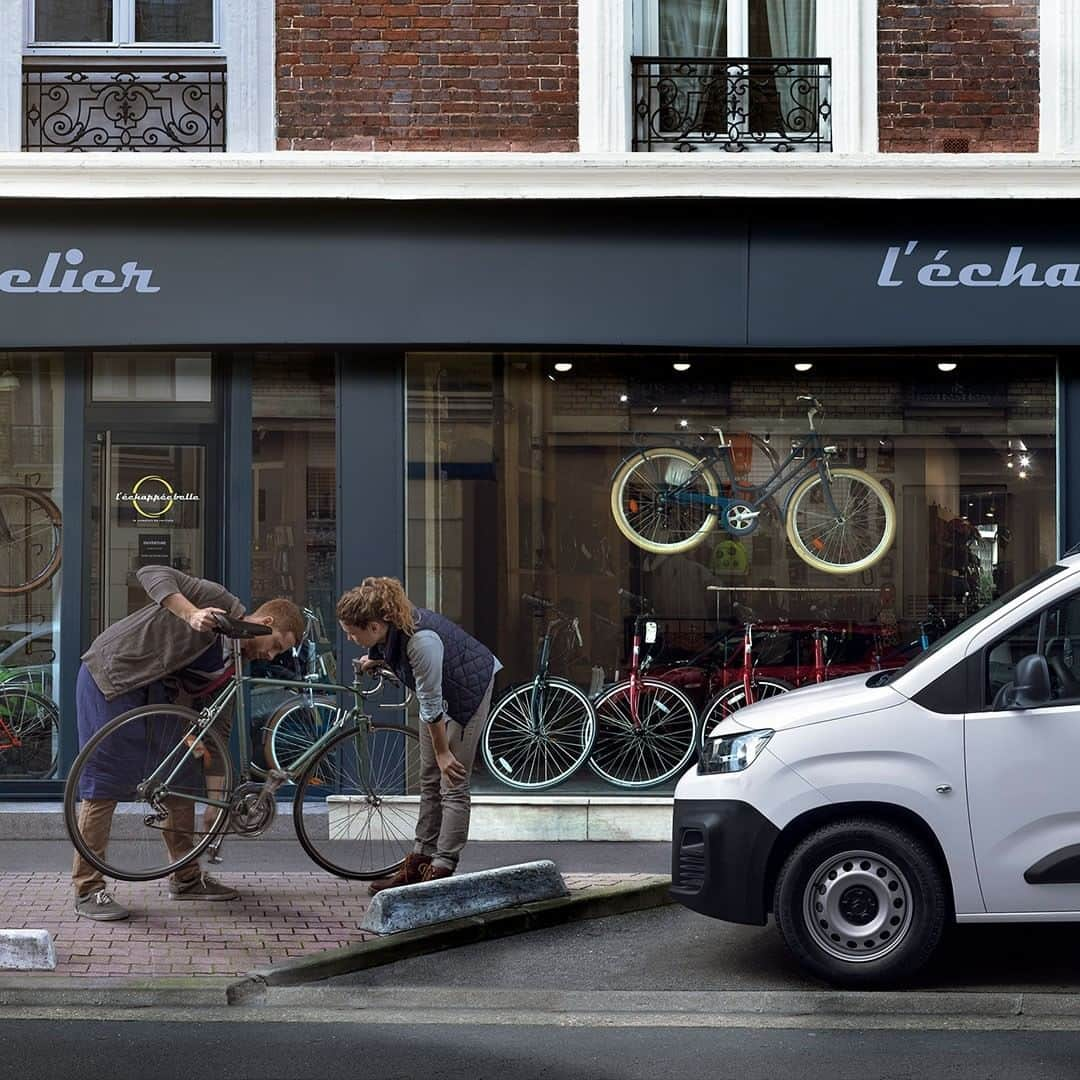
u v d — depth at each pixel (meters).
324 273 9.77
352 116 10.00
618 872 8.70
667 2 10.27
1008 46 10.03
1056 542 10.09
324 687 7.84
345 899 7.77
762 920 6.39
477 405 10.14
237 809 7.57
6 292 9.76
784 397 10.19
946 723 6.30
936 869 6.29
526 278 9.76
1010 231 9.73
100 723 7.36
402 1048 5.64
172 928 7.17
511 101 10.02
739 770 6.48
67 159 9.49
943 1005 6.17
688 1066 5.41
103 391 10.16
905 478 10.16
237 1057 5.50
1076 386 10.06
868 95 10.02
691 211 9.75
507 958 6.92
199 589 7.52
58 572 10.17
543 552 10.16
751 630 10.17
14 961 6.46
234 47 9.98
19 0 9.93
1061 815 6.20
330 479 10.18
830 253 9.77
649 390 10.20
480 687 7.75
